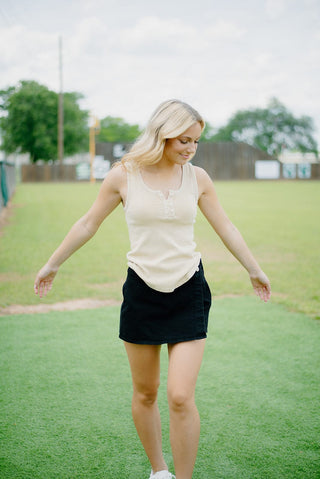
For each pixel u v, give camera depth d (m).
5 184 15.74
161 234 2.14
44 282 2.33
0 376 3.44
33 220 12.99
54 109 51.31
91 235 2.29
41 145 50.84
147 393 2.25
